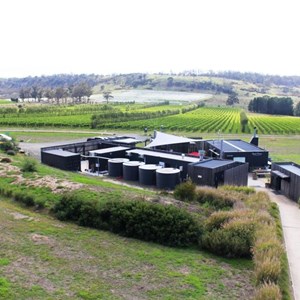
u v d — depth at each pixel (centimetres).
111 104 15975
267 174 4338
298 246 1955
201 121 10638
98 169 4219
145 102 18012
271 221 2105
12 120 9581
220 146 4975
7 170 3216
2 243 1719
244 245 1750
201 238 1861
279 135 8606
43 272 1452
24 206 2442
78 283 1384
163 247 1852
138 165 3841
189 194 2706
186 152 5303
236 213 2109
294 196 3150
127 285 1404
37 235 1877
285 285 1432
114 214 2030
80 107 13662
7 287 1288
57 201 2358
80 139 7300
